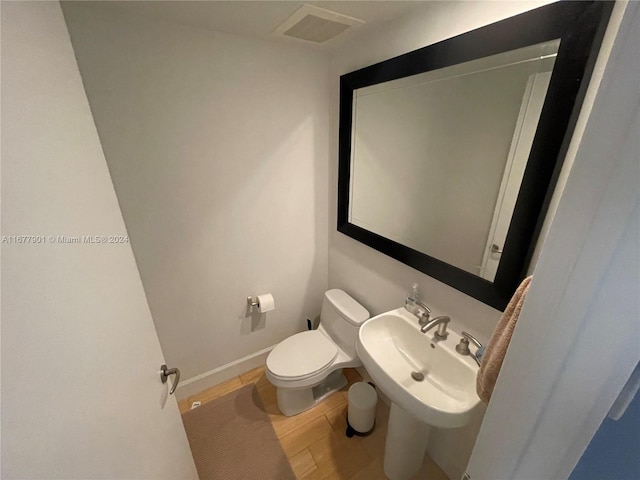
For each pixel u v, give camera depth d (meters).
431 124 1.12
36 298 0.40
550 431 0.47
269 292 1.89
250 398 1.81
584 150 0.35
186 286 1.58
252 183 1.58
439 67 1.00
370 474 1.39
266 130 1.51
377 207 1.49
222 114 1.37
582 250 0.37
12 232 0.37
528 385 0.47
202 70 1.26
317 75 1.55
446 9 0.95
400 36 1.13
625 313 0.35
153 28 1.12
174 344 1.67
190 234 1.50
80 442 0.46
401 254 1.35
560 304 0.40
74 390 0.46
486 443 0.59
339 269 1.94
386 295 1.56
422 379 1.17
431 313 1.28
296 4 1.00
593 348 0.38
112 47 1.08
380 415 1.69
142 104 1.19
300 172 1.71
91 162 0.64
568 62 0.68
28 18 0.47
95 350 0.53
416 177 1.24
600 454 0.54
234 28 1.21
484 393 0.81
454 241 1.13
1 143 0.36
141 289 0.82
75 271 0.50
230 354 1.91
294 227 1.82
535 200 0.81
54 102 0.52
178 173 1.36
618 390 0.38
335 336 1.76
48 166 0.47
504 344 0.73
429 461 1.46
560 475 0.48
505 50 0.81
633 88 0.30
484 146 0.96
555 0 0.70
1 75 0.38
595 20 0.62
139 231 1.36
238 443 1.54
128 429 0.62
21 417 0.35
